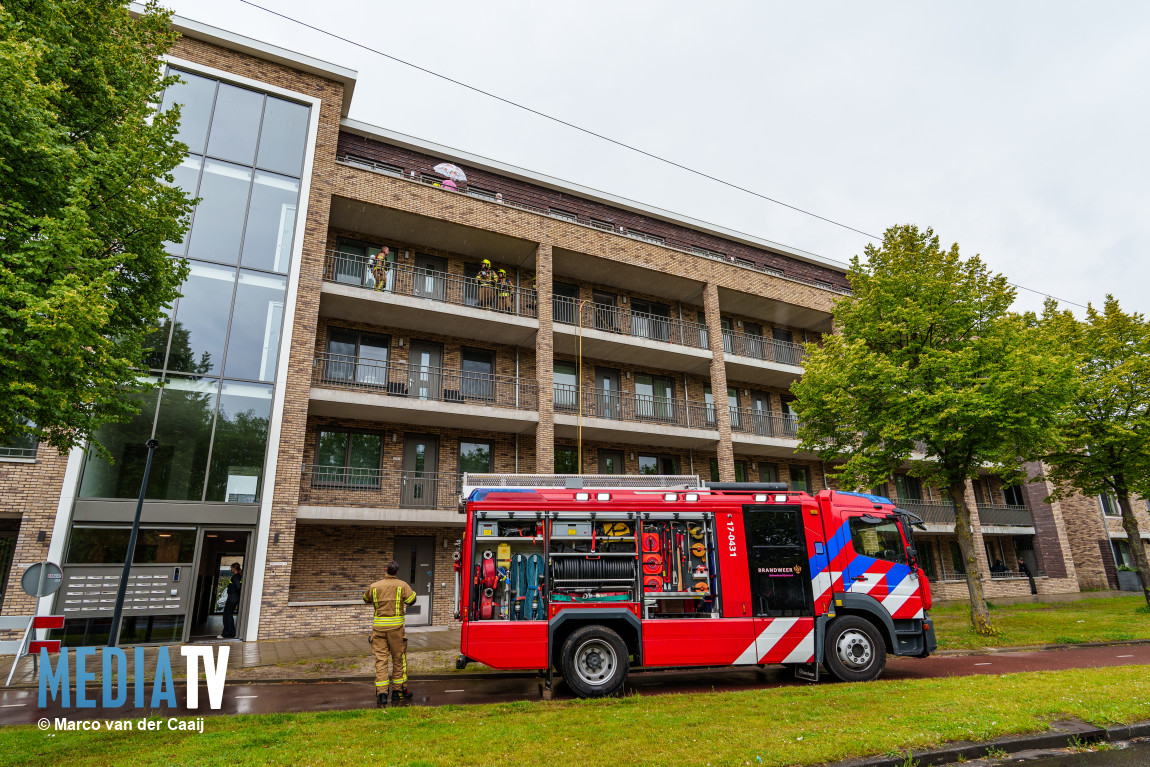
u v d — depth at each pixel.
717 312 23.16
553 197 22.95
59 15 8.38
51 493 13.22
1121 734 6.13
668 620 8.71
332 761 5.12
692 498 9.24
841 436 17.23
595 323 22.53
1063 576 29.62
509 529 8.77
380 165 20.05
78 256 7.26
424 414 17.97
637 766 4.95
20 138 7.03
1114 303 21.38
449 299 20.06
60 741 5.87
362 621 15.45
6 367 7.00
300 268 16.34
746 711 6.65
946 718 6.25
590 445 21.81
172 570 13.79
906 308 15.50
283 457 15.18
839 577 9.32
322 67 17.70
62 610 12.81
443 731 6.04
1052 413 14.58
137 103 9.33
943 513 27.19
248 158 16.44
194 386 14.71
